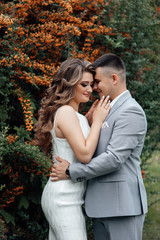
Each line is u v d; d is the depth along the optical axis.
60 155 2.34
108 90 2.38
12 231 3.33
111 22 3.70
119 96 2.38
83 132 2.34
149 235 4.00
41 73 3.36
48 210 2.35
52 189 2.33
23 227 3.52
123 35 3.77
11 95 3.37
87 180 2.44
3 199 3.24
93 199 2.32
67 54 3.50
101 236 2.42
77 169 2.21
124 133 2.21
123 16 3.81
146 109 3.85
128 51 3.89
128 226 2.26
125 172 2.29
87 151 2.18
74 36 3.50
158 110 3.88
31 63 3.11
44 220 3.58
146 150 4.09
